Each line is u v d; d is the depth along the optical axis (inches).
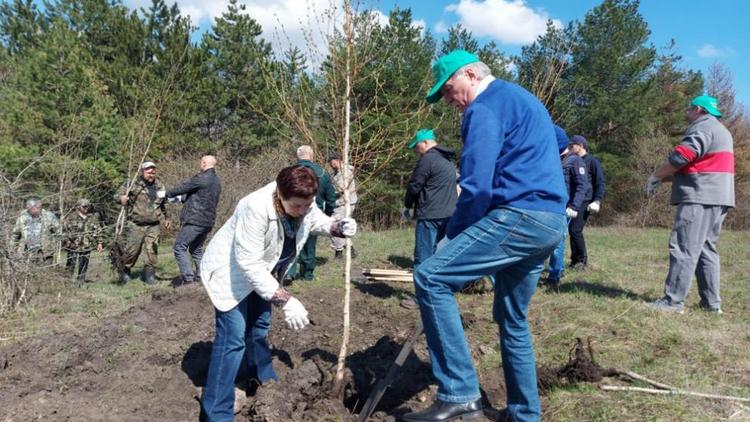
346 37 149.3
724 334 184.2
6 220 234.5
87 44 722.2
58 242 267.7
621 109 781.9
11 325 212.4
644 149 803.4
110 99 599.5
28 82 555.2
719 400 130.6
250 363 147.2
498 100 109.6
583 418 125.2
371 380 150.6
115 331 179.2
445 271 109.9
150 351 168.6
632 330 187.2
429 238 243.1
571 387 142.6
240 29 743.1
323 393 140.7
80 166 347.3
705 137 202.4
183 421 132.5
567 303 226.8
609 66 778.8
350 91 151.2
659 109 906.1
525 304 116.5
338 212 329.1
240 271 124.0
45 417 126.3
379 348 173.3
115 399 142.0
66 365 156.1
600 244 480.1
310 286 280.1
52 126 515.8
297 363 167.3
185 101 653.9
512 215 106.3
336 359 167.9
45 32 794.8
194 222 293.9
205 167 298.2
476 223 109.4
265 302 143.4
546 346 177.3
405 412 135.0
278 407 128.7
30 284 242.1
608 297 239.9
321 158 163.2
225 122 753.6
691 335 181.0
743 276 308.7
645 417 122.3
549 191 107.2
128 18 719.7
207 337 182.1
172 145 628.1
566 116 621.9
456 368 112.9
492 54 678.5
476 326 201.8
